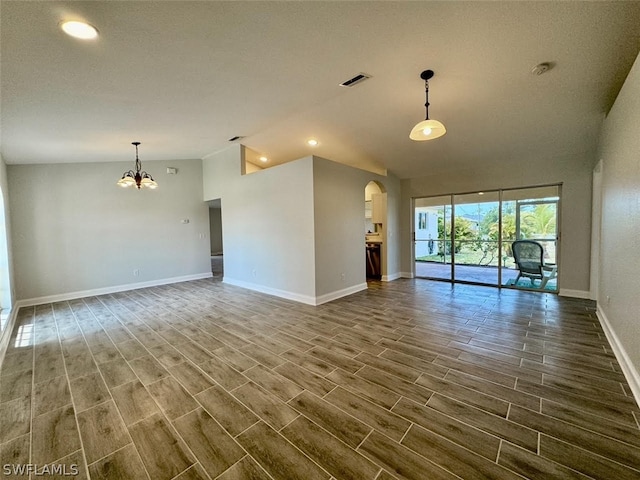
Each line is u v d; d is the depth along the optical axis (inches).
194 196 268.5
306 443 62.0
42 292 192.4
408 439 62.5
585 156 171.0
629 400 74.6
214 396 80.3
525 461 55.9
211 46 85.8
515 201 203.2
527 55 97.5
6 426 69.1
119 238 226.2
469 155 197.5
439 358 100.3
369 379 87.5
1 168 155.2
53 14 64.1
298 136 190.2
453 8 75.9
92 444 62.8
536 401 74.9
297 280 184.4
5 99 99.1
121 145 178.9
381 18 78.7
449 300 178.2
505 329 126.6
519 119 145.2
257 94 124.3
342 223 193.9
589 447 59.1
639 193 78.8
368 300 181.6
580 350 104.3
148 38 78.0
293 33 83.3
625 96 93.4
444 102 134.6
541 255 193.9
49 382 89.1
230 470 55.3
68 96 103.7
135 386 86.1
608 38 87.2
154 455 59.4
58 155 179.0
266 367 96.5
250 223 218.4
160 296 204.2
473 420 68.2
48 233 195.0
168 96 116.6
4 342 116.0
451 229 236.7
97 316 158.4
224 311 163.6
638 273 78.5
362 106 142.3
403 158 214.5
